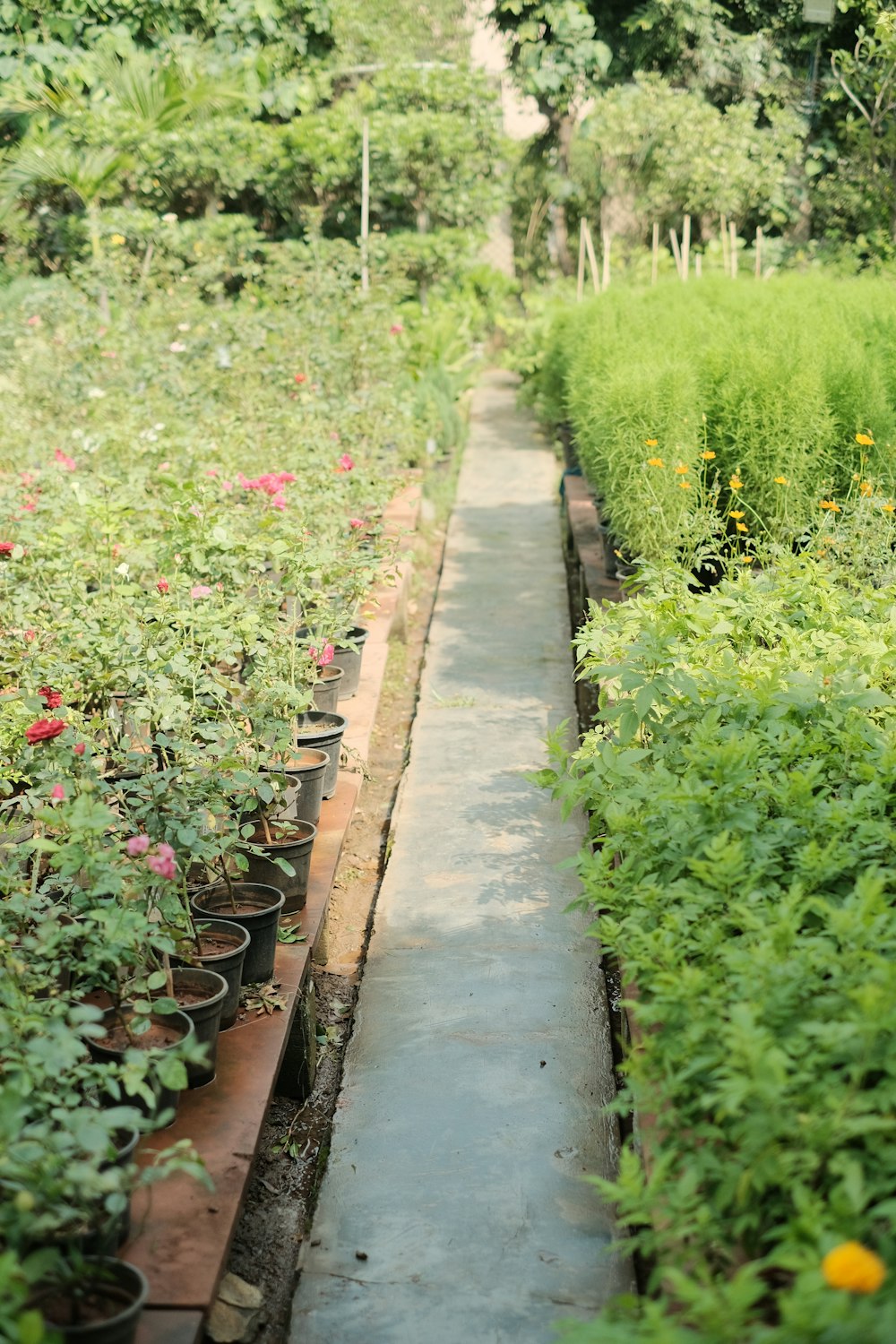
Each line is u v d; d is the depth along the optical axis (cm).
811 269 1336
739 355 637
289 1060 331
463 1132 312
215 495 540
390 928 413
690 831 278
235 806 351
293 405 841
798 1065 195
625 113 1467
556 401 1188
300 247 1162
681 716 351
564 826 481
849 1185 167
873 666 367
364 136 1192
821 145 1447
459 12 1588
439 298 1487
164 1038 261
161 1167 220
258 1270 273
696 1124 216
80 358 891
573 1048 346
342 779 464
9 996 237
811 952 213
